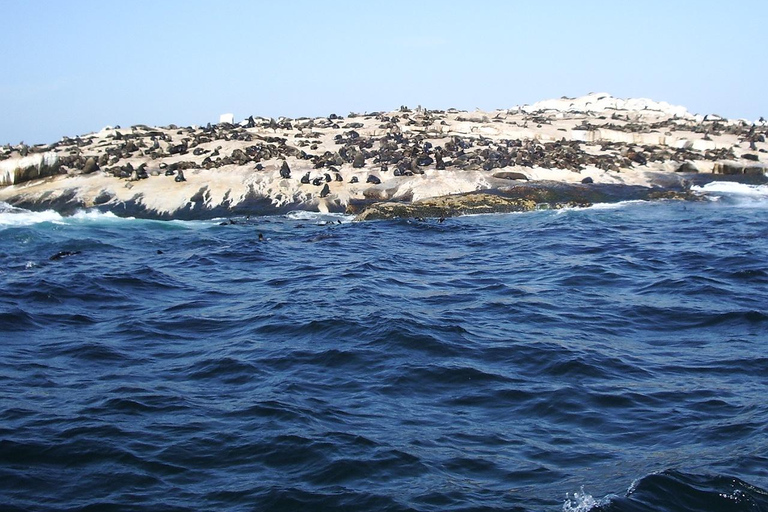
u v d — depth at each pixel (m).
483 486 9.12
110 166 46.88
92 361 14.15
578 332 15.98
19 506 8.67
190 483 9.26
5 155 50.97
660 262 24.91
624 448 10.16
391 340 14.95
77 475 9.45
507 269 24.23
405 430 10.74
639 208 40.16
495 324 16.66
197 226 36.91
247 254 27.80
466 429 10.81
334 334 15.55
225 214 40.47
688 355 14.27
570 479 9.25
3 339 15.68
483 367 13.45
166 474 9.48
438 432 10.70
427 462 9.73
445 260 26.34
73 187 43.91
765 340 15.18
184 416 11.23
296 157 47.19
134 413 11.36
